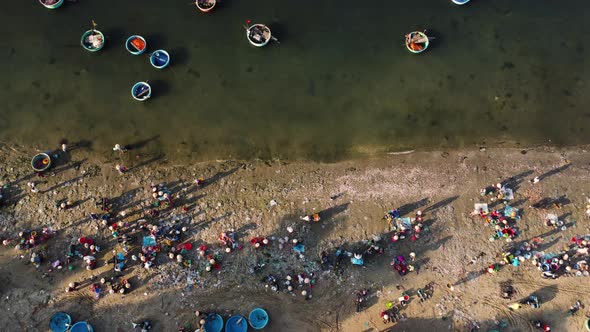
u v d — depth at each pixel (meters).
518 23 29.38
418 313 23.59
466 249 24.77
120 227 23.98
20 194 24.42
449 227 25.14
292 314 23.30
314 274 23.92
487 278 24.30
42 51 27.02
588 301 24.05
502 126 27.44
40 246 23.52
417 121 27.34
